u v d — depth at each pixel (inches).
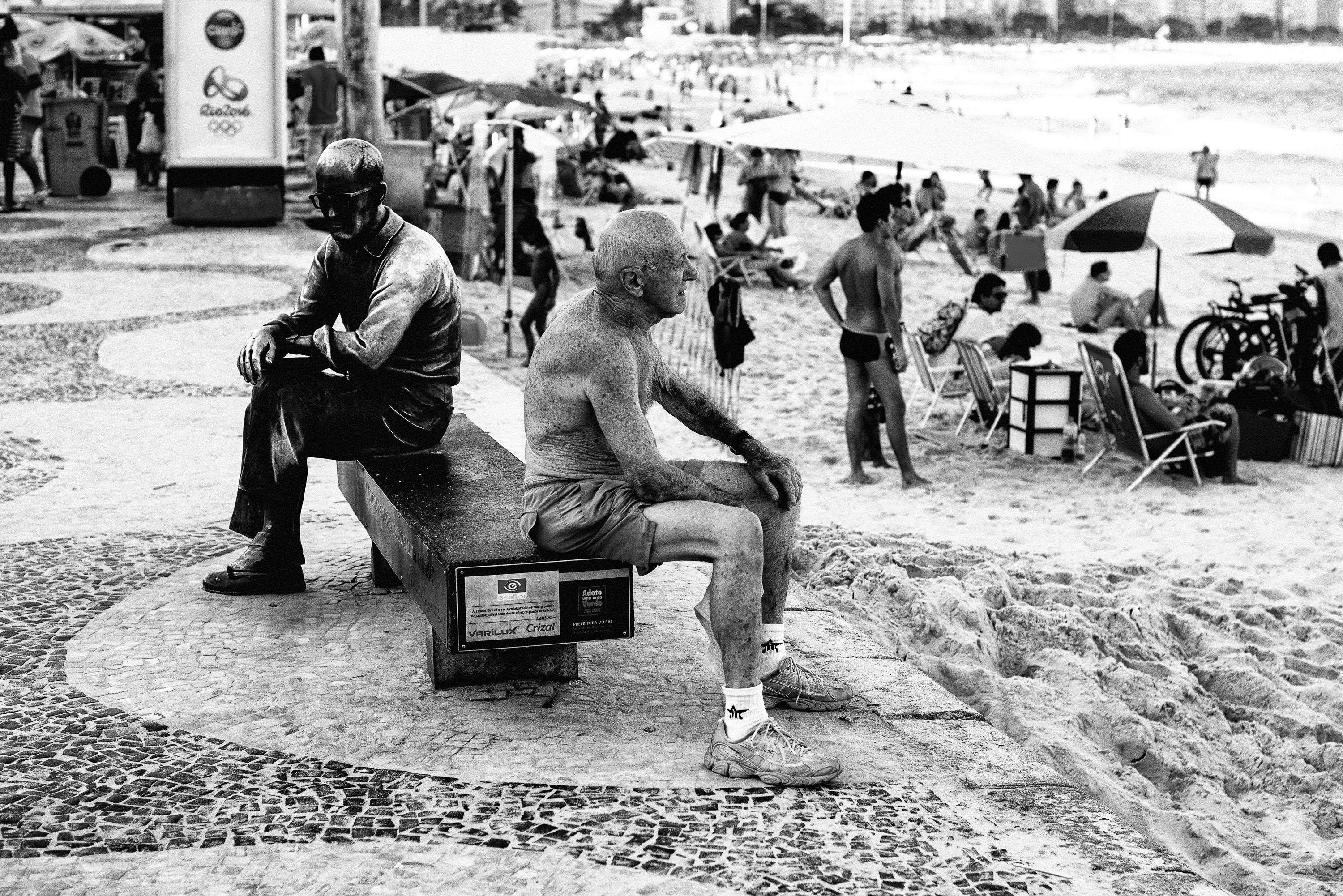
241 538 253.9
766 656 178.4
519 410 365.1
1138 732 214.5
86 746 164.6
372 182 204.1
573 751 165.0
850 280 379.9
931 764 163.8
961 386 531.5
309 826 145.3
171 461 316.5
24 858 138.0
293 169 1159.6
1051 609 267.0
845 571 277.1
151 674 187.6
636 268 160.1
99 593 222.4
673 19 7391.7
